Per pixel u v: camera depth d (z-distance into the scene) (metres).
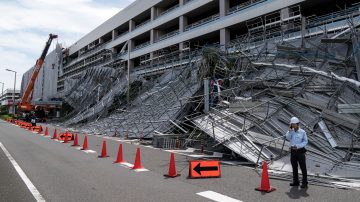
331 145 11.05
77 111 47.25
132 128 24.67
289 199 6.63
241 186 7.84
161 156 13.55
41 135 25.08
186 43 42.28
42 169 9.99
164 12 48.94
